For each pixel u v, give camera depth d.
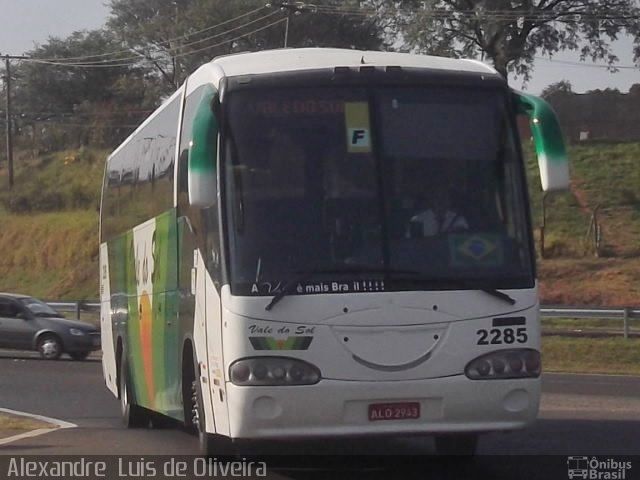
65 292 51.56
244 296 9.25
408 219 9.55
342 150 9.64
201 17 74.19
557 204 49.50
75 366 26.66
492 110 9.95
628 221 47.38
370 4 53.59
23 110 83.12
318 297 9.26
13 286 53.94
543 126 9.49
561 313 30.34
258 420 9.20
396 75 9.87
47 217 57.69
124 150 16.39
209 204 9.20
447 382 9.34
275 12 68.56
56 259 54.31
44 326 28.64
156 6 84.56
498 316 9.47
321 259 9.37
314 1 57.78
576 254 44.41
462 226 9.62
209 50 73.69
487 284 9.49
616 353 27.66
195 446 13.26
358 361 9.23
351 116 9.71
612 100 57.41
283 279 9.28
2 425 15.72
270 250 9.38
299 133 9.66
